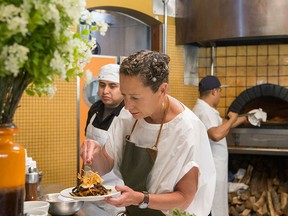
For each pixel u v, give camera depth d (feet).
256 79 15.21
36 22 3.24
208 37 13.79
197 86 15.69
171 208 5.35
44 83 3.73
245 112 15.40
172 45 14.67
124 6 13.04
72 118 12.00
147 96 4.98
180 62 14.92
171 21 14.62
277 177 14.83
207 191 5.73
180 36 14.65
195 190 5.53
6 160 3.65
